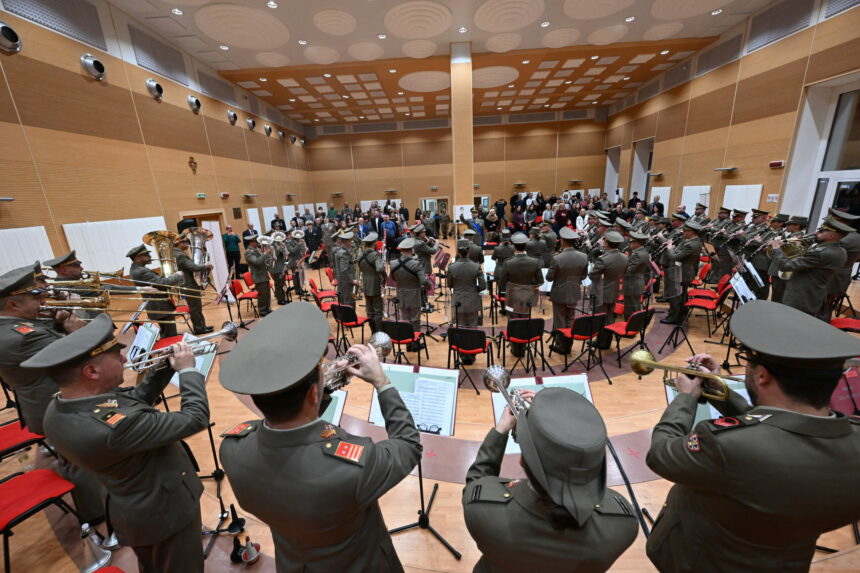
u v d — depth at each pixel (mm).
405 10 7852
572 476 871
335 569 1100
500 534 1012
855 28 6984
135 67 7719
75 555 2188
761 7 8789
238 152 12008
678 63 12023
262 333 1054
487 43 9820
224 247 9938
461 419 3576
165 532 1518
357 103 14961
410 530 2305
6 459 2977
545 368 4605
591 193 19078
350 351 1308
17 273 2336
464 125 10469
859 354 873
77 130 6445
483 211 15344
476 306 5004
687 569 1240
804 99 8039
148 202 8000
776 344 979
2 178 5375
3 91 5383
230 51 9383
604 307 5234
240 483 1022
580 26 8977
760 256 6105
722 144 10375
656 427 1305
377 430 3371
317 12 7691
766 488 935
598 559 953
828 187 7938
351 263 7039
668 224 8273
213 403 3959
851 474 900
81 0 6543
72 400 1360
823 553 2016
